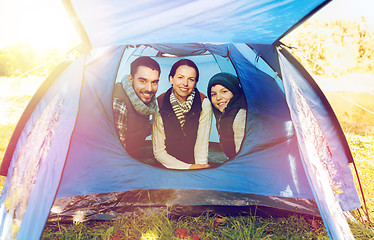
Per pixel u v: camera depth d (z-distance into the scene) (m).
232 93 3.37
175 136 3.48
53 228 2.89
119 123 3.27
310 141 2.41
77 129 3.15
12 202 2.51
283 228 2.94
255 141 3.29
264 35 2.69
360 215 3.07
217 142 3.47
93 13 1.94
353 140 5.73
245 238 2.75
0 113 7.77
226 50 3.22
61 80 2.79
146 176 3.35
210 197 3.33
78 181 3.21
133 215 3.09
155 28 2.25
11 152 3.07
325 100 3.06
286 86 2.37
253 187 3.31
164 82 3.48
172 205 3.21
